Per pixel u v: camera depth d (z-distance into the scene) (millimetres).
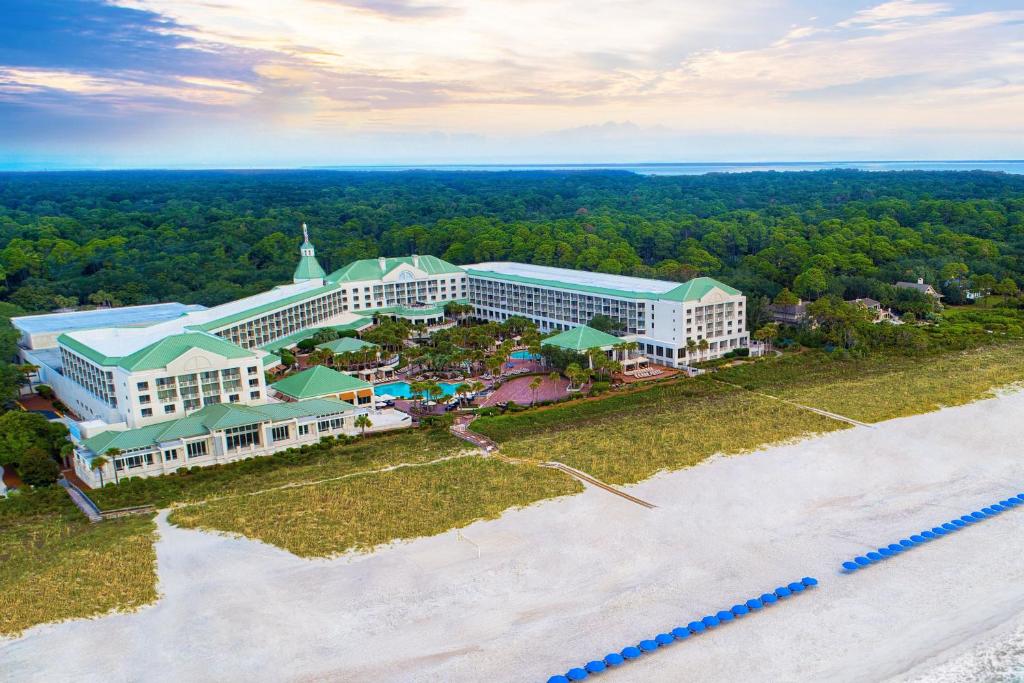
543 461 130750
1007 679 74750
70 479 130625
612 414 159125
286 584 91500
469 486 118812
